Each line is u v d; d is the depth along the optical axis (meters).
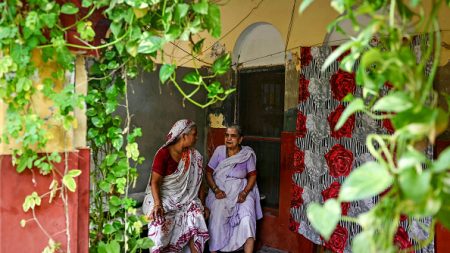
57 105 1.75
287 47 4.21
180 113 4.88
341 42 3.77
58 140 1.86
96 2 1.79
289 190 4.18
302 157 3.85
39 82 1.80
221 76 4.86
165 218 3.72
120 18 1.80
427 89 1.04
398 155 1.01
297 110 4.11
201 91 5.03
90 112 2.20
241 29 4.59
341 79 3.52
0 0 1.73
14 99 1.72
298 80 4.11
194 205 3.93
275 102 4.44
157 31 1.87
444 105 3.14
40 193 1.83
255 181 4.26
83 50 1.90
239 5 4.60
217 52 4.84
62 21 1.83
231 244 4.09
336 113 3.57
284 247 4.27
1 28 1.65
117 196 2.42
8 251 1.77
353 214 3.49
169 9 1.71
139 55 2.12
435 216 1.06
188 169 3.89
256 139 4.60
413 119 0.99
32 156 1.76
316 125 3.72
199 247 3.87
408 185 0.89
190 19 1.76
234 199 4.13
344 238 3.54
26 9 1.71
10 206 1.77
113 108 2.20
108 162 2.26
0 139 1.73
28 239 1.81
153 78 4.61
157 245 3.60
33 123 1.70
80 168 1.93
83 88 1.97
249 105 4.68
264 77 4.53
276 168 4.45
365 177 0.96
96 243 2.40
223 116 4.88
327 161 3.65
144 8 1.75
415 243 3.11
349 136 3.50
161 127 4.73
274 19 4.30
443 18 3.13
